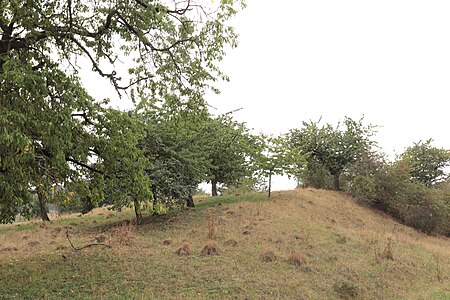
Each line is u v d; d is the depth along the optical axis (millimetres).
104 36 10453
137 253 12477
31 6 8812
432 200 28266
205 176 21281
